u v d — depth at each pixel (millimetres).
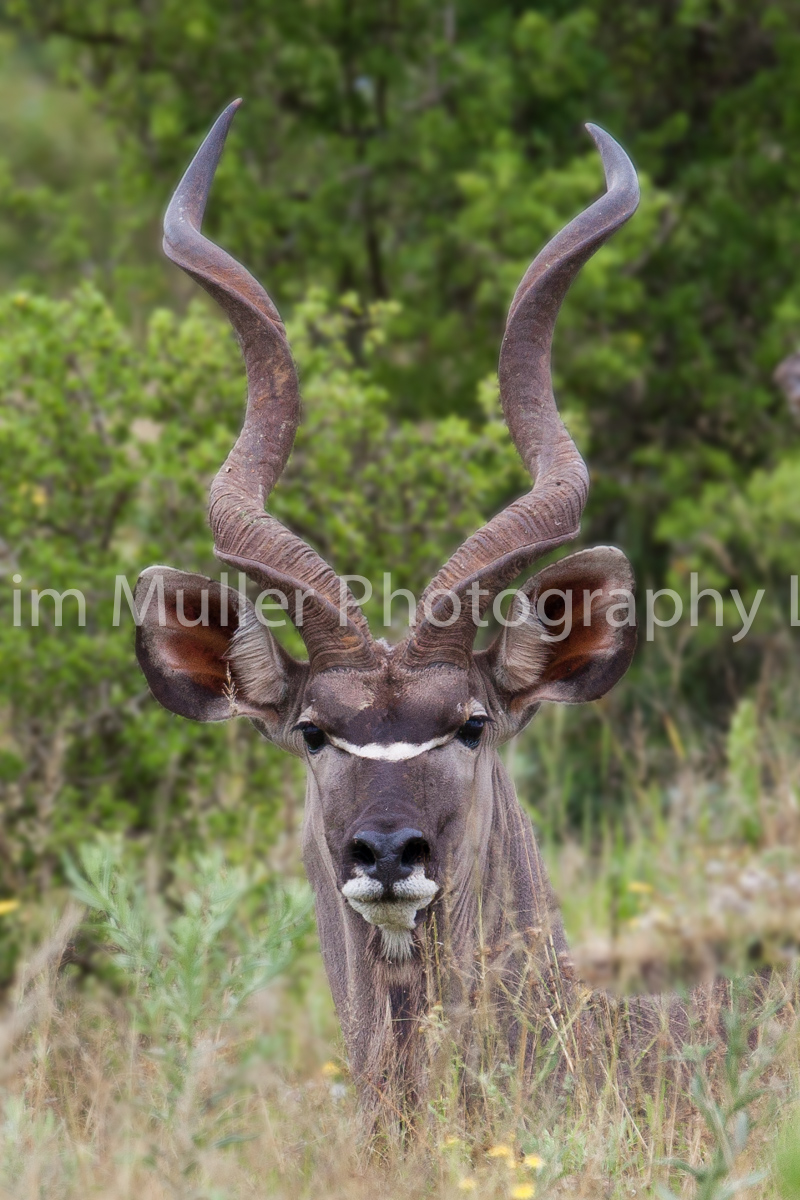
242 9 37750
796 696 32406
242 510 17078
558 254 18000
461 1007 16000
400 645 16656
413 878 15273
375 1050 16172
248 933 18594
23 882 24875
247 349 18062
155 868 23625
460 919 16391
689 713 32812
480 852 16750
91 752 25828
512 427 18047
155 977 15453
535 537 16828
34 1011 17312
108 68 39469
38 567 25312
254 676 17281
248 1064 15055
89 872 16266
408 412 36750
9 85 59375
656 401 37969
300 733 17125
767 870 26594
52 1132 15539
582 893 27484
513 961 17125
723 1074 16875
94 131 55750
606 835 28062
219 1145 14242
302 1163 15414
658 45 39188
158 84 38406
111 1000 21453
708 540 33219
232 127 37781
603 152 18734
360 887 15266
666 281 37969
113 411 25922
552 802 29531
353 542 26859
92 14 38438
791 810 28328
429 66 37594
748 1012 16969
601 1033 17250
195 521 26219
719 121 38438
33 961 17438
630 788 30906
